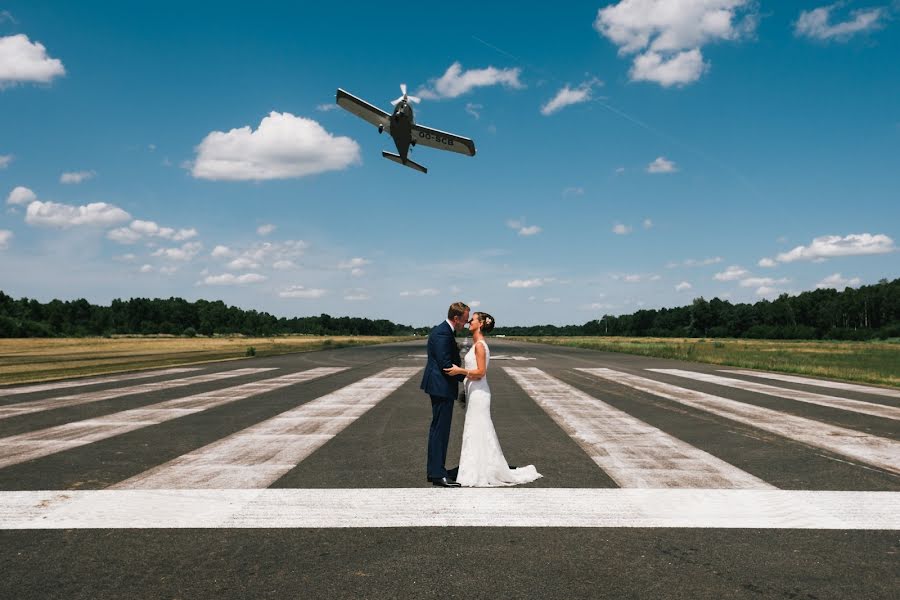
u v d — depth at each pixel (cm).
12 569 323
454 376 520
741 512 429
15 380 1545
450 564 329
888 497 468
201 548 356
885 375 1752
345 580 307
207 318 15700
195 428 796
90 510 434
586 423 841
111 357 3114
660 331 15575
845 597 288
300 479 525
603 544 362
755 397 1163
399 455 629
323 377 1647
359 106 2572
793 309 13362
